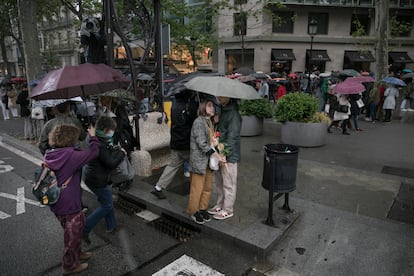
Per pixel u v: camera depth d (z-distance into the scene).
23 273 3.39
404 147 8.23
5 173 6.62
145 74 10.60
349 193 5.24
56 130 3.09
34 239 4.07
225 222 4.20
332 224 4.26
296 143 8.27
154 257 3.68
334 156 7.43
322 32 28.70
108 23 5.82
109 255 3.71
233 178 4.18
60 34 40.19
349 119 10.50
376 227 4.16
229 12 27.91
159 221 4.57
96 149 3.25
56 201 3.01
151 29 7.07
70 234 3.19
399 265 3.42
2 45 27.45
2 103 13.76
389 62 29.83
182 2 19.58
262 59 27.66
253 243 3.70
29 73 9.97
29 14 9.73
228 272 3.40
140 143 6.04
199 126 3.93
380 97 12.16
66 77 3.75
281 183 4.02
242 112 9.52
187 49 20.61
